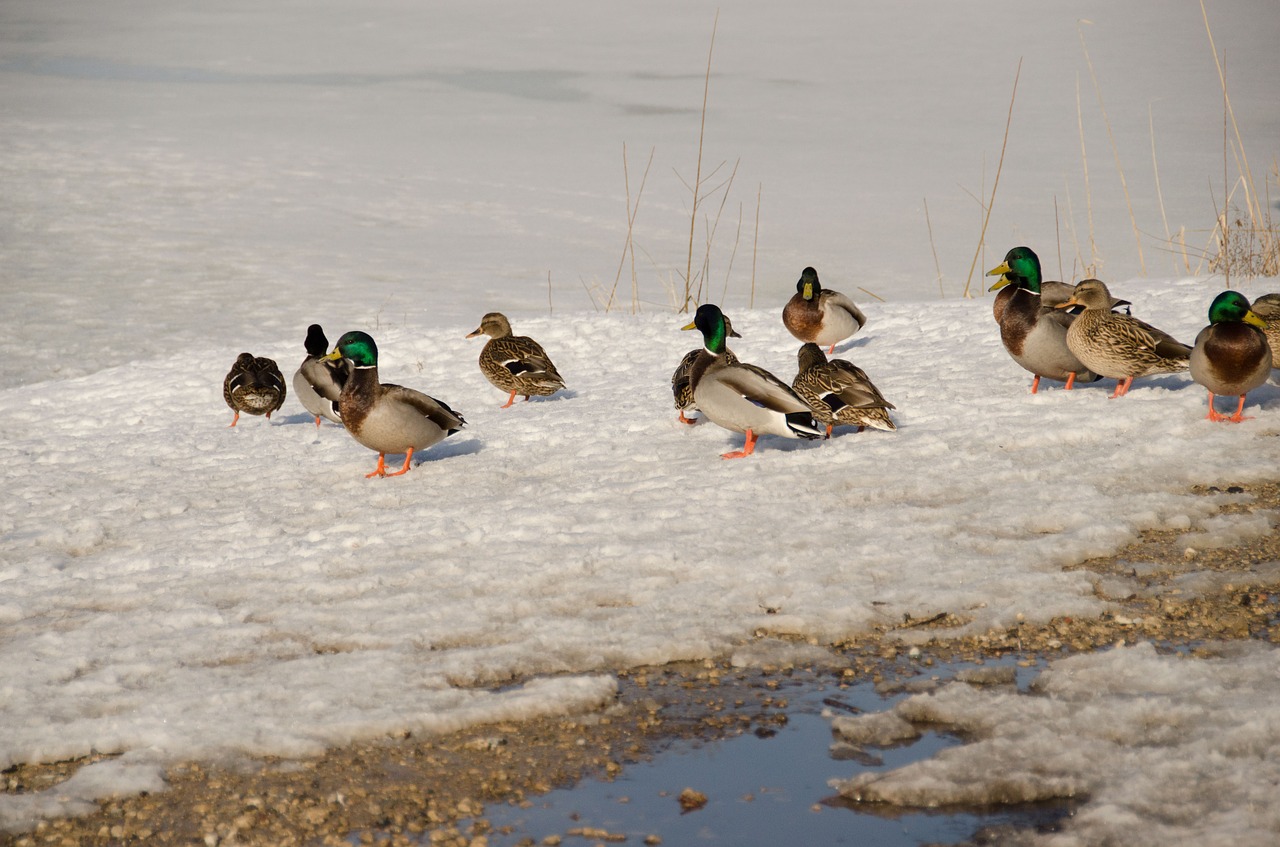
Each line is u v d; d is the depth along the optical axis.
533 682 7.27
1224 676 6.85
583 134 51.19
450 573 8.97
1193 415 11.87
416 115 56.50
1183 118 49.00
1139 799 5.72
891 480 10.63
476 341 19.91
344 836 5.96
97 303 27.89
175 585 9.02
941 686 7.15
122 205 38.75
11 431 15.97
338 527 10.30
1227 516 9.30
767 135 49.91
